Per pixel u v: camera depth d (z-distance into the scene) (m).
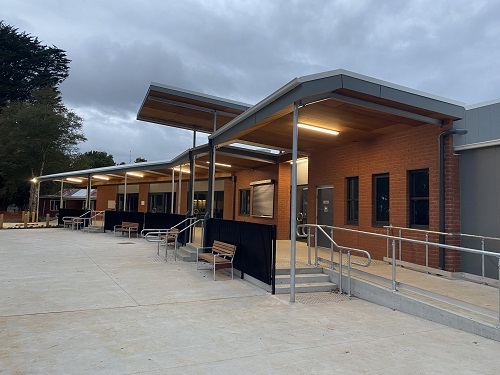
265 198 16.30
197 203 23.45
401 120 8.49
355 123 8.87
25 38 49.47
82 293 7.21
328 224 12.22
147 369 3.90
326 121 8.76
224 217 20.25
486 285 7.32
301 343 4.78
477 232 7.96
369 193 10.48
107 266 10.36
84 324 5.38
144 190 28.17
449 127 8.31
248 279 8.59
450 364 4.17
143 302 6.65
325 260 8.96
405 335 5.16
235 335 5.04
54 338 4.79
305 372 3.90
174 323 5.51
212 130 19.62
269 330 5.27
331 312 6.30
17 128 33.69
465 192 8.23
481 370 4.02
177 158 16.47
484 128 7.90
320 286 7.86
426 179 9.02
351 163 11.21
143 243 16.45
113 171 22.36
